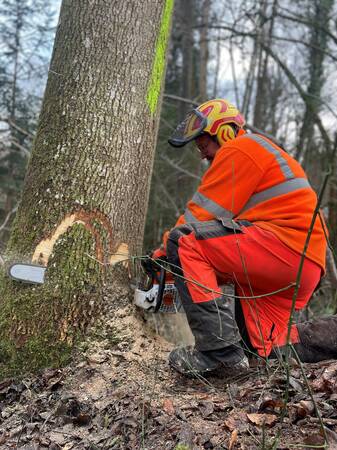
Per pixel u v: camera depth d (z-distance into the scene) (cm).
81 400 229
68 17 281
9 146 895
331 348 251
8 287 265
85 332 259
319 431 181
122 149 275
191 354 238
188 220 246
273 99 1509
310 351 251
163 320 503
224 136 264
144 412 211
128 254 278
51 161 269
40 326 256
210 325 228
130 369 247
